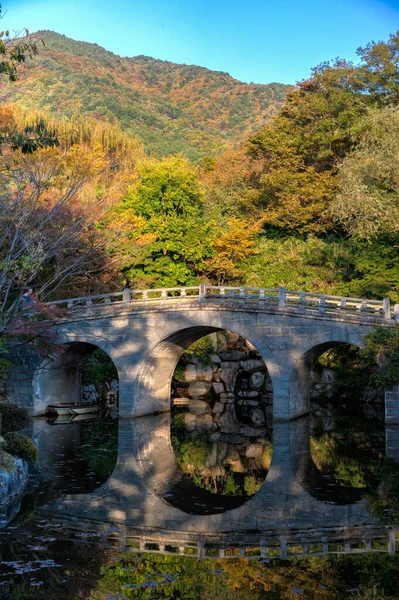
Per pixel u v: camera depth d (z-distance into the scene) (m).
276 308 36.84
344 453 29.41
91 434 34.59
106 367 49.59
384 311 34.94
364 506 20.11
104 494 21.55
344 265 50.03
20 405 40.66
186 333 41.44
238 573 14.20
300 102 57.50
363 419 40.88
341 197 45.72
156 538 16.83
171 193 50.19
